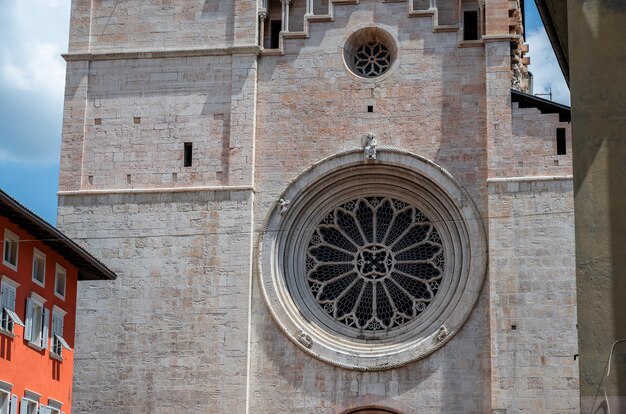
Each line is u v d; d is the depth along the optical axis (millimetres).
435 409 52219
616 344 21750
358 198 55750
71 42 58156
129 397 53781
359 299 54625
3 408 44031
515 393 51469
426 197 55062
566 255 52688
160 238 55438
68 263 51594
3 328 44000
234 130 56156
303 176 55500
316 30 57219
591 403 21672
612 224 22234
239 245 54844
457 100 55562
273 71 57031
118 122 57188
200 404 53312
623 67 22703
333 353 53156
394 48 56594
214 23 57594
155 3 58188
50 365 48969
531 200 53438
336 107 56188
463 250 53938
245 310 54000
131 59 57781
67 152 57031
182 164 56312
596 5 23016
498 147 54250
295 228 55500
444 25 56469
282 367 53500
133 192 56062
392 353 52781
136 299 54812
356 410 52781
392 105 55875
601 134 22578
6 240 45312
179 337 54125
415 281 54625
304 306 54625
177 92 57156
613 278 22031
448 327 52844
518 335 52000
